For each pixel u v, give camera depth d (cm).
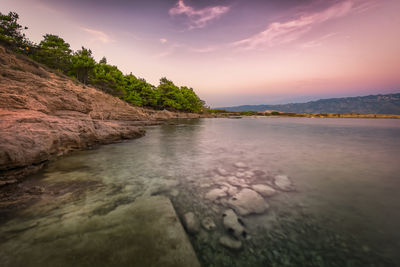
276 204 301
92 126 887
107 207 259
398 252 192
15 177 364
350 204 302
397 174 462
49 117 656
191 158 643
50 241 175
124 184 373
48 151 494
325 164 567
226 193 344
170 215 239
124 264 152
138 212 245
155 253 167
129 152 728
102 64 3900
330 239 213
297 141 1095
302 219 255
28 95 701
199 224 241
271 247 201
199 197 325
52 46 3066
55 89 883
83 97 1034
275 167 532
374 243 206
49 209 248
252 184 394
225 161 604
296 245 204
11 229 196
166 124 2661
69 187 342
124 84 4116
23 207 252
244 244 205
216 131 1722
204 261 182
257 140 1139
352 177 443
